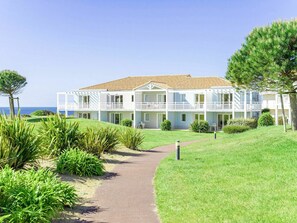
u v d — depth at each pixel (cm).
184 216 807
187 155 1886
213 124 4812
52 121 1579
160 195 1001
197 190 1050
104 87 5944
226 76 2375
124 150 2156
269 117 3938
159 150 2339
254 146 1836
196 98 5225
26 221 674
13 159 1052
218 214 820
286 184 1087
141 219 799
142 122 5509
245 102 4669
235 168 1380
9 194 717
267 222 765
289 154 1543
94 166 1297
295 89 2086
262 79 2108
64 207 867
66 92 5841
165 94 5438
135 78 6228
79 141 1623
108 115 5794
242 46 2225
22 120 1219
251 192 1014
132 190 1089
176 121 5362
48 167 1262
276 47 1855
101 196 1009
